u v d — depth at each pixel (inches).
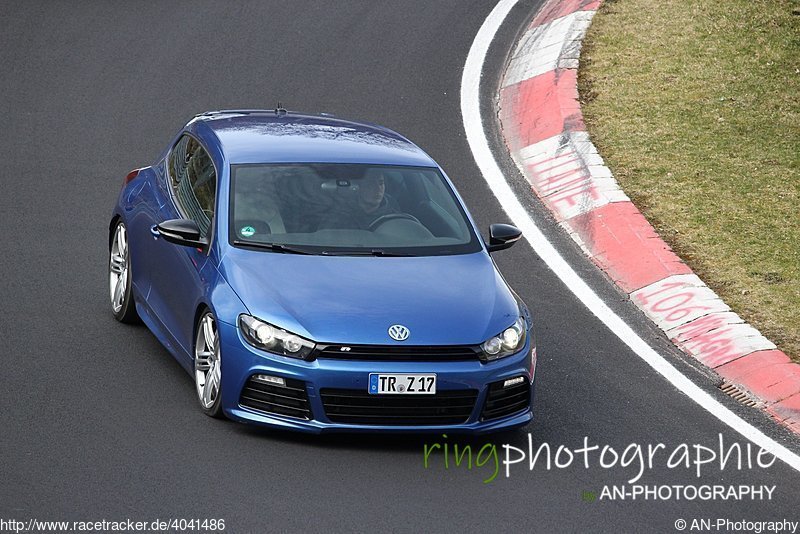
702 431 1099.9
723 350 1288.1
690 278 1456.7
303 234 1074.7
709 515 928.3
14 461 909.2
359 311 978.1
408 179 1165.7
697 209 1667.1
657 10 2417.6
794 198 1716.3
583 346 1282.0
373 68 2183.8
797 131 1947.6
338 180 1136.2
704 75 2129.7
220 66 2143.2
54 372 1091.3
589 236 1589.6
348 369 946.7
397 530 849.5
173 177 1231.5
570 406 1127.6
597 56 2213.3
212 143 1190.9
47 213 1533.0
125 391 1063.6
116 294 1249.4
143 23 2347.4
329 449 979.9
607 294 1433.3
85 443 952.3
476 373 970.1
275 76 2110.0
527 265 1491.1
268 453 960.3
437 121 1969.7
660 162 1814.7
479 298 1029.2
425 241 1102.4
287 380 953.5
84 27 2299.5
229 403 981.2
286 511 864.3
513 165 1828.2
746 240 1582.2
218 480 905.5
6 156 1712.6
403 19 2459.4
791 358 1267.2
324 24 2404.0
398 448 995.9
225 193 1099.9
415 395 957.2
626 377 1212.5
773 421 1146.0
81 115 1893.5
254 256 1039.0
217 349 1002.7
